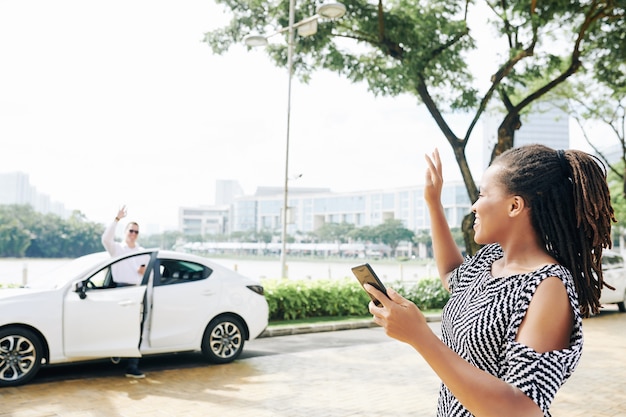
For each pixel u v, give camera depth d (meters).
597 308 1.41
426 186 1.84
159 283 7.27
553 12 13.05
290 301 12.12
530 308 1.26
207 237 195.50
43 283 6.88
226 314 7.75
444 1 14.27
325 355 8.37
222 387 6.33
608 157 29.69
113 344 6.59
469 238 13.43
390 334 1.20
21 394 5.89
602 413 5.37
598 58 14.66
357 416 5.27
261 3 14.47
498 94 15.24
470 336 1.34
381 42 14.04
